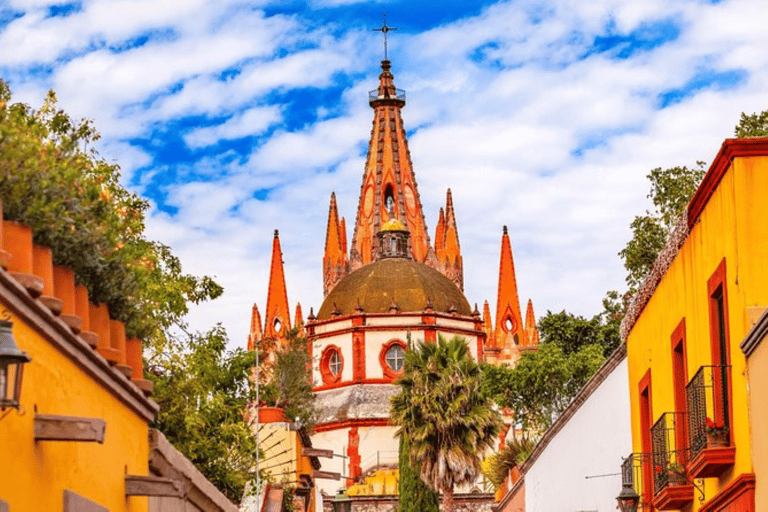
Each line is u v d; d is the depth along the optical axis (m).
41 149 12.42
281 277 123.31
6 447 10.03
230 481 30.77
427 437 59.44
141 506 14.17
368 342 101.56
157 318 29.03
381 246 111.38
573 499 33.25
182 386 29.97
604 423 28.95
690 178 46.78
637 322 25.12
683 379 21.14
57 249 11.95
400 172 130.00
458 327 102.81
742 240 16.48
